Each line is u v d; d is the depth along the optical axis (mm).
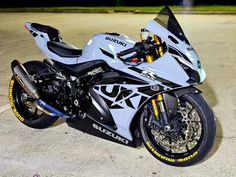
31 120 4180
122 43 3338
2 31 11586
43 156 3588
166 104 3213
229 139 3805
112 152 3621
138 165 3377
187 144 3365
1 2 21156
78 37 9805
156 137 3418
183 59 3029
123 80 3312
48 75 3873
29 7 19188
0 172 3342
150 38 3213
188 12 14078
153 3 18219
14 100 4273
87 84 3598
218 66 6465
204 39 8891
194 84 3004
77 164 3428
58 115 3787
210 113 3100
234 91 5180
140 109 3381
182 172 3236
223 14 13625
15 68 4078
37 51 8266
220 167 3295
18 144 3844
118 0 18438
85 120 3639
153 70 3143
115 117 3438
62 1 20203
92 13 15875
